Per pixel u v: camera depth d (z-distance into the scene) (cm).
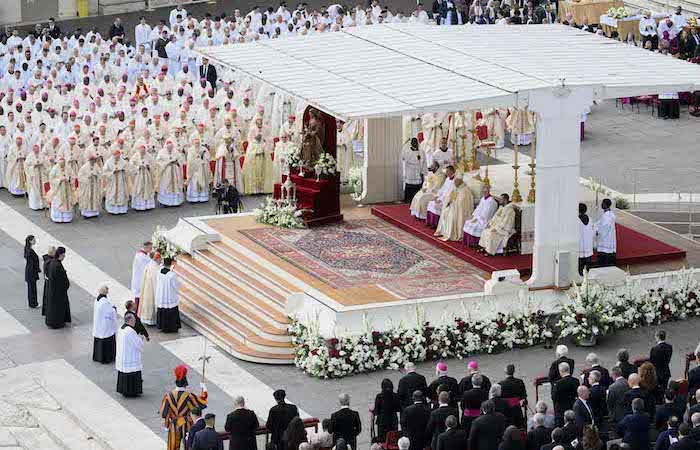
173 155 6462
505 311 5072
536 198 5081
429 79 5244
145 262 5328
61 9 8994
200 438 4100
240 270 5406
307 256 5453
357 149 7031
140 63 7669
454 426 3966
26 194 6612
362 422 4581
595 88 5053
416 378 4325
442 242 5562
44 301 5316
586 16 8200
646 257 5456
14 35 7850
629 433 4022
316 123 5769
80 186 6312
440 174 5788
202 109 6769
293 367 4972
